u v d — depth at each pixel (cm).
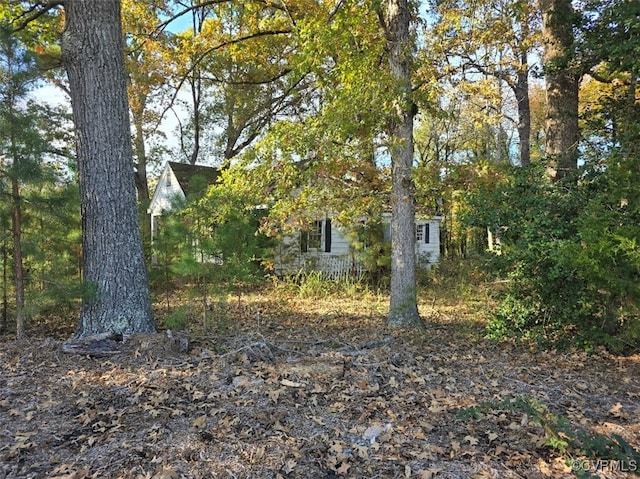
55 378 455
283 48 1254
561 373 520
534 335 618
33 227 694
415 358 562
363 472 295
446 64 1242
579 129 805
